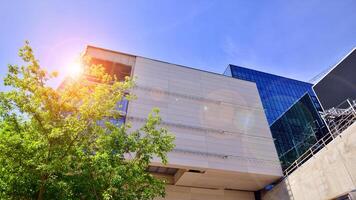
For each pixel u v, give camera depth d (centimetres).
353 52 2628
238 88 3206
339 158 1819
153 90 2723
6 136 908
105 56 2912
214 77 3198
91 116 1064
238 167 2397
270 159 2586
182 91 2856
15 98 941
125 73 2827
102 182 954
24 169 862
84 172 929
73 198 895
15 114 959
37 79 1006
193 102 2806
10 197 845
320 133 3369
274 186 2545
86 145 1042
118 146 1108
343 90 2644
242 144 2616
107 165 929
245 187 2686
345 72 2675
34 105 961
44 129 923
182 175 2380
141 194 1058
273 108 5591
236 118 2853
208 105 2850
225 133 2645
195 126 2584
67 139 955
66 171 924
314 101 3819
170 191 2478
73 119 1015
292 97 5988
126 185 1052
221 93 3048
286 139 3856
